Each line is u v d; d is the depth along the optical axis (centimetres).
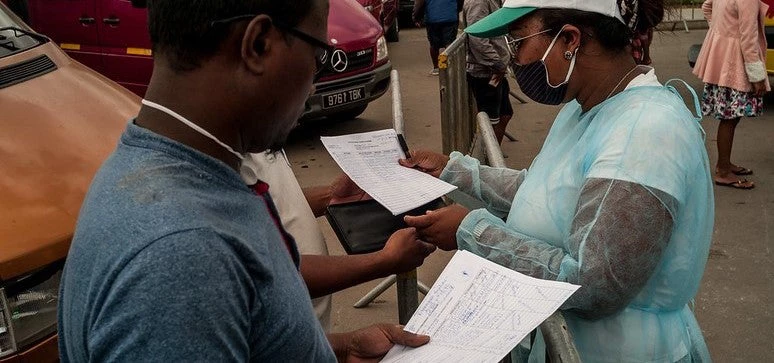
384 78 676
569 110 187
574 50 167
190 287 85
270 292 95
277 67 98
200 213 90
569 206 168
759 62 502
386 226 205
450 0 888
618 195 151
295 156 649
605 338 167
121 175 94
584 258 153
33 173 250
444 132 379
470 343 142
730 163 539
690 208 159
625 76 169
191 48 94
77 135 282
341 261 186
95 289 89
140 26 577
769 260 426
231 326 88
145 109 99
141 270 85
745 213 488
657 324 166
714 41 520
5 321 213
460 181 225
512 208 186
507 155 635
